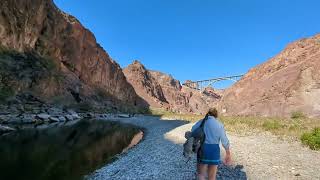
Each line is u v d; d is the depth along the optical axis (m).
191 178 11.70
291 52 83.69
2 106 43.06
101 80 108.50
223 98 98.75
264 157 14.93
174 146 22.08
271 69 86.31
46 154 19.75
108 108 88.38
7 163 16.56
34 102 52.50
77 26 95.75
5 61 54.72
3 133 29.78
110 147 24.00
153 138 29.83
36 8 72.19
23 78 54.62
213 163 8.09
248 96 84.06
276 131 27.69
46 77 62.09
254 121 41.94
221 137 8.12
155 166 14.71
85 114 69.25
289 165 12.95
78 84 82.44
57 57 79.38
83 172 14.88
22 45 64.19
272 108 67.12
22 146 22.53
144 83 178.62
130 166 15.42
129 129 43.19
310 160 14.00
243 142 20.58
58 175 14.30
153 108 139.75
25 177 13.88
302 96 61.47
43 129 35.88
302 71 65.69
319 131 19.31
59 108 60.03
